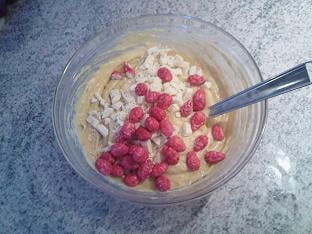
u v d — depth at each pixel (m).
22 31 0.37
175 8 0.37
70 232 0.30
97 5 0.37
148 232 0.30
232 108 0.27
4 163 0.32
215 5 0.37
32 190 0.31
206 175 0.29
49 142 0.33
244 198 0.31
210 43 0.33
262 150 0.32
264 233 0.30
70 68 0.30
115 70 0.32
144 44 0.34
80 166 0.28
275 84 0.24
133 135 0.28
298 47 0.35
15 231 0.30
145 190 0.28
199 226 0.30
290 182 0.31
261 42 0.35
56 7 0.37
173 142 0.28
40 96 0.34
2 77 0.35
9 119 0.34
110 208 0.31
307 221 0.30
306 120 0.33
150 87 0.30
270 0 0.37
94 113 0.30
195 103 0.30
